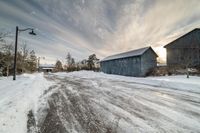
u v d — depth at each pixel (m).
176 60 25.67
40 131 3.56
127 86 12.42
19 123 3.94
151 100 7.04
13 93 7.86
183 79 15.83
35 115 4.68
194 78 16.77
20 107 5.32
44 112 5.02
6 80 14.75
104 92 9.34
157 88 11.20
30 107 5.51
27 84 12.37
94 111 5.24
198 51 24.19
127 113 5.03
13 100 6.29
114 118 4.52
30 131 3.54
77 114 4.89
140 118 4.54
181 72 22.75
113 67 34.34
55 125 3.94
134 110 5.39
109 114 4.91
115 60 33.44
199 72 21.22
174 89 10.72
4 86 10.45
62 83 14.84
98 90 10.16
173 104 6.28
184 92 9.38
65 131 3.59
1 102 5.88
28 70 41.09
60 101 6.72
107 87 11.76
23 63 32.19
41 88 10.63
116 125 3.98
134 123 4.12
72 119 4.41
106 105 6.08
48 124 3.99
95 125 3.98
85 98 7.46
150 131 3.61
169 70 24.19
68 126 3.89
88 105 6.07
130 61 28.02
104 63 39.69
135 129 3.73
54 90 10.02
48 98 7.29
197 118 4.55
